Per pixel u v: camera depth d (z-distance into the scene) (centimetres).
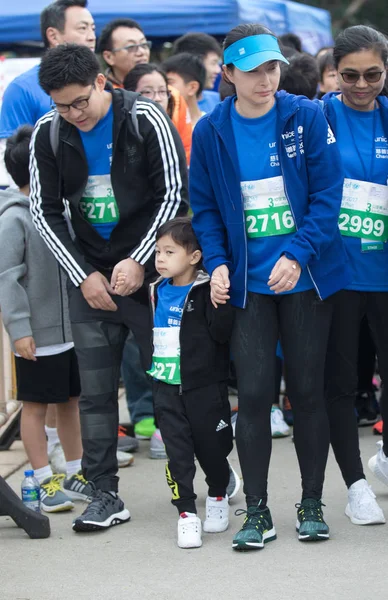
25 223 607
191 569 486
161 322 541
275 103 502
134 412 798
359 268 543
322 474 527
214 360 533
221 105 513
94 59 535
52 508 598
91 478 570
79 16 763
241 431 518
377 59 516
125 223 564
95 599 450
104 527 555
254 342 512
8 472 689
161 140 550
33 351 597
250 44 480
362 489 551
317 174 502
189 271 545
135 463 714
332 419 550
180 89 898
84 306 571
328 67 816
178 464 534
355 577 466
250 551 509
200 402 532
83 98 531
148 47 880
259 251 510
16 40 1229
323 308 514
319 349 515
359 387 806
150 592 456
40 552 521
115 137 550
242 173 505
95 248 574
